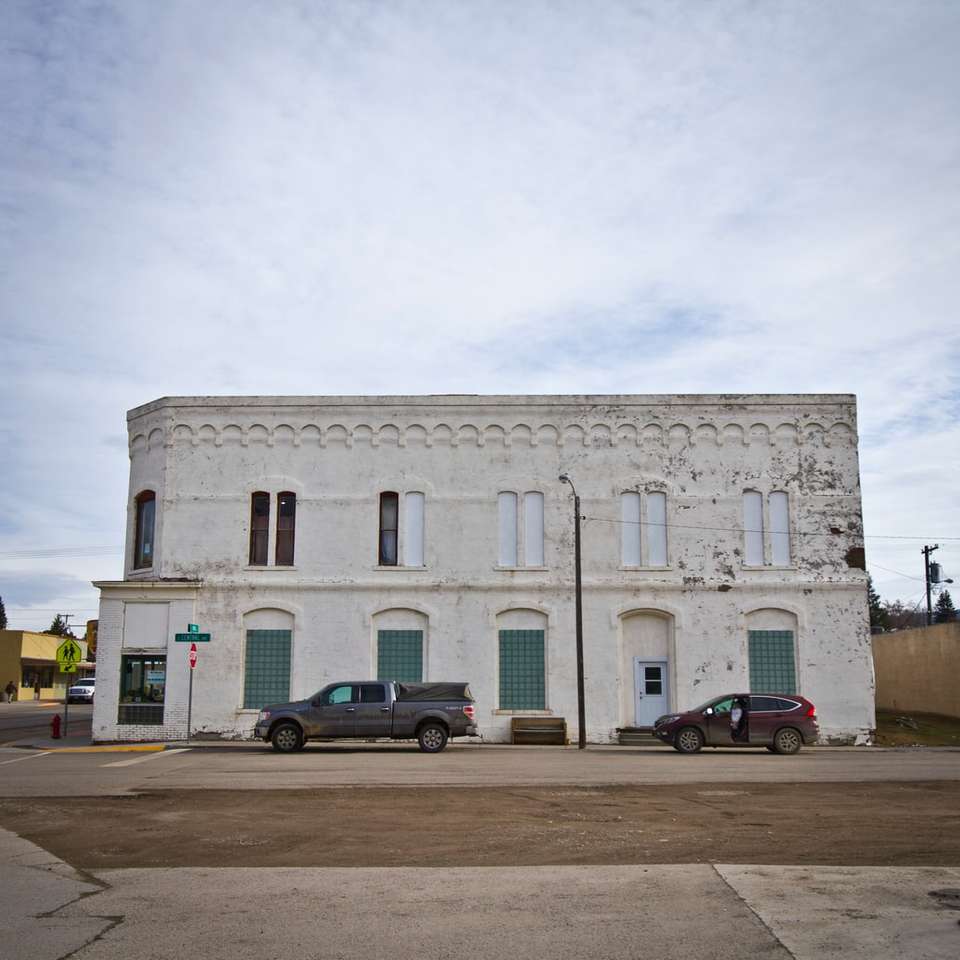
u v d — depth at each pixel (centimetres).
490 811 1579
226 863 1172
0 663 7962
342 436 3462
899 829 1390
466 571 3388
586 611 3366
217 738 3291
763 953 796
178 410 3478
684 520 3412
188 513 3422
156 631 3338
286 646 3362
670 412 3469
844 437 3456
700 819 1490
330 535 3406
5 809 1606
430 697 2831
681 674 3331
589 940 837
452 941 836
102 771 2230
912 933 846
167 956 800
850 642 3359
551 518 3419
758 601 3369
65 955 802
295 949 817
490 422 3466
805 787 1894
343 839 1329
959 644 4128
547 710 3322
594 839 1319
